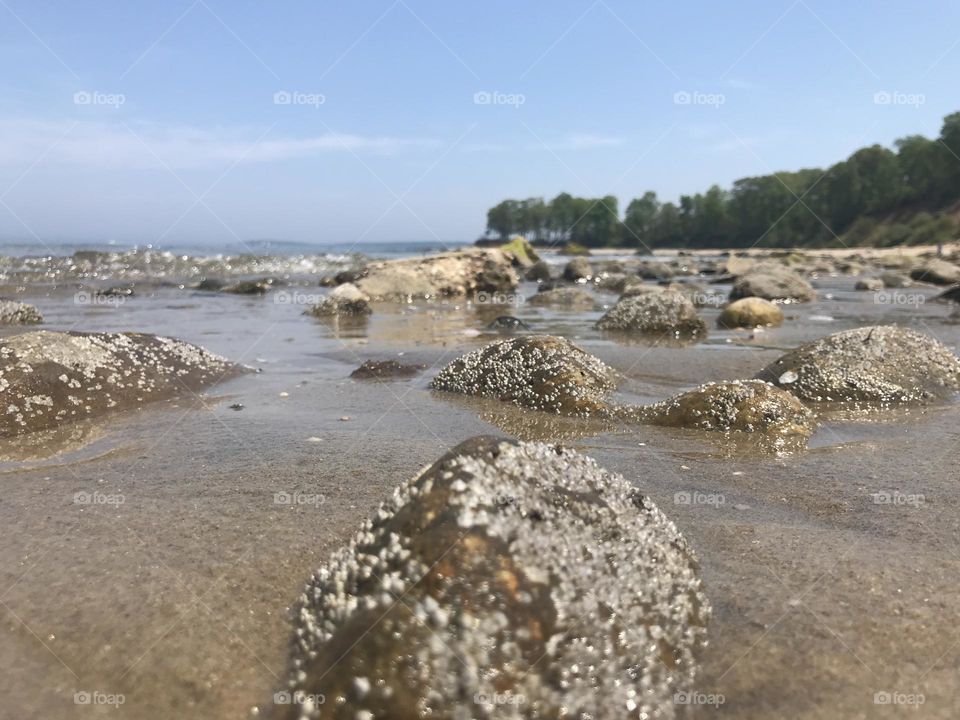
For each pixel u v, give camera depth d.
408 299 17.38
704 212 70.88
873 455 4.25
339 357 8.05
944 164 52.97
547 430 4.92
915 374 5.93
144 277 20.98
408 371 7.08
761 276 16.08
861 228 55.91
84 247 38.78
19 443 4.53
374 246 112.12
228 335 9.93
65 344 5.61
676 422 5.00
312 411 5.41
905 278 20.30
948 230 47.59
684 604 2.16
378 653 1.82
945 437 4.66
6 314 10.79
